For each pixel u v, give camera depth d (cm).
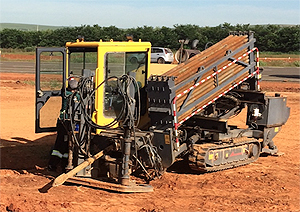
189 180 959
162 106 903
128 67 946
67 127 909
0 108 1842
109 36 5372
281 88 2634
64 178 798
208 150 975
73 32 5744
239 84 1133
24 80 2770
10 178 924
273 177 1005
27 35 6328
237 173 1031
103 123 913
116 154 927
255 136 1145
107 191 852
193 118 1020
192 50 1112
